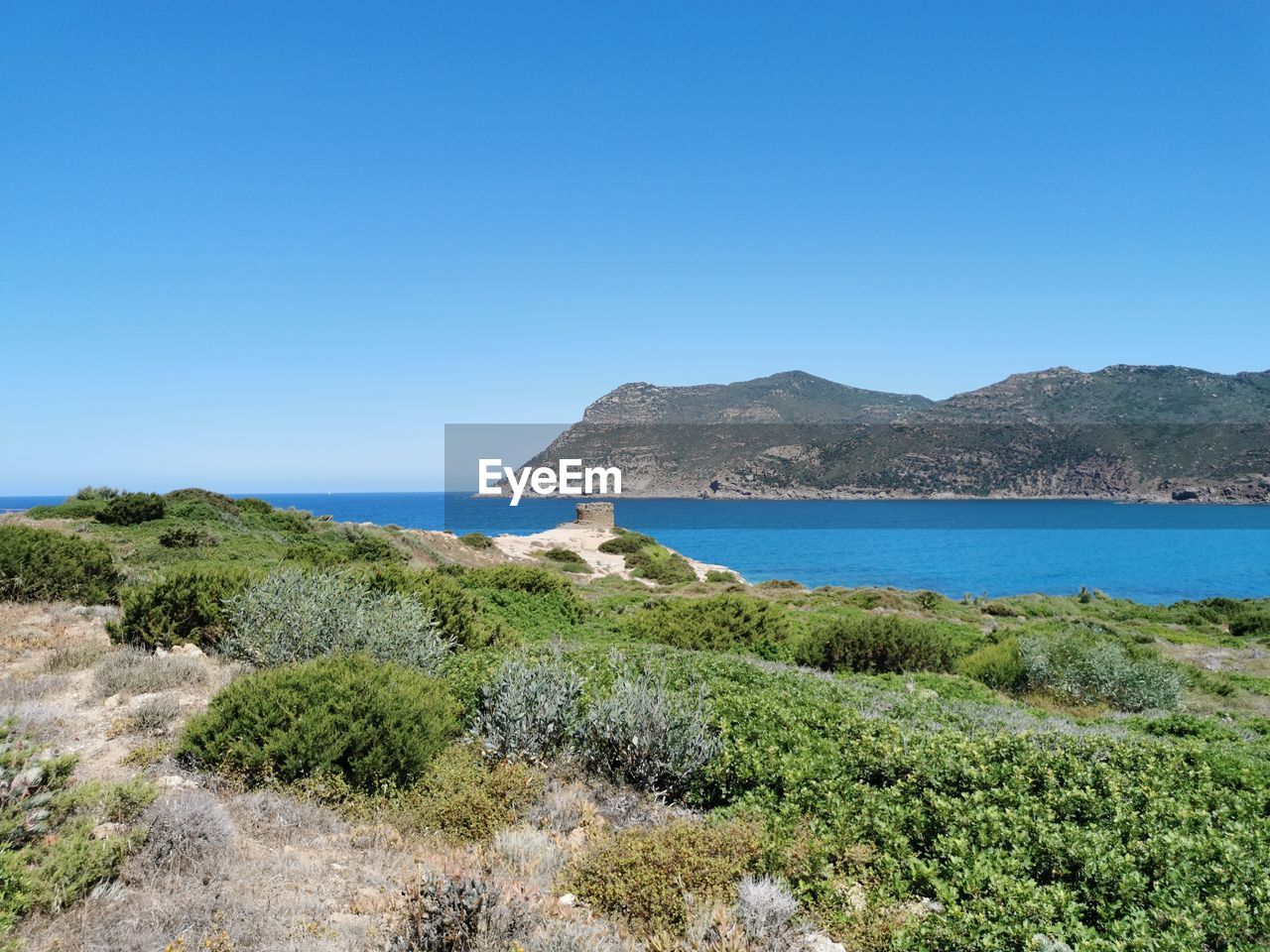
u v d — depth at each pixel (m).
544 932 4.13
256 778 6.38
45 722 7.16
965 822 5.75
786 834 5.71
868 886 5.18
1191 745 9.16
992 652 17.48
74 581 13.71
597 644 15.16
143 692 8.39
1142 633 32.19
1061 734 8.65
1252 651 28.84
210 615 10.84
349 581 12.78
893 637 17.11
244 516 33.16
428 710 7.38
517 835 5.71
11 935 3.73
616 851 5.27
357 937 4.14
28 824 4.51
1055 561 90.00
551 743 7.79
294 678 7.18
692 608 19.00
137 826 4.89
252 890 4.59
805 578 73.56
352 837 5.67
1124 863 5.05
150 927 3.97
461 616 13.75
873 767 7.04
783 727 8.23
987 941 4.19
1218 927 4.33
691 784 7.21
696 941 4.23
